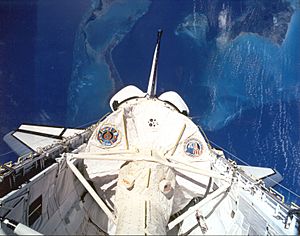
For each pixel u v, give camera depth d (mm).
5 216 7719
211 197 11492
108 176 12852
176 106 15539
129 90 15859
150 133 13297
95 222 12359
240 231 10656
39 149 11945
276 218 9328
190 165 12172
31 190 9305
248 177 12133
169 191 10805
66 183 11969
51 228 10109
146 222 8367
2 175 8711
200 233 11766
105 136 12852
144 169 10812
